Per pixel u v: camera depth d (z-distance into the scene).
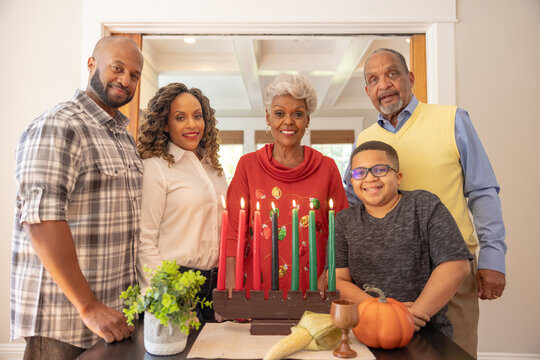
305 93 1.26
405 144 1.37
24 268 1.09
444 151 1.33
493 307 2.11
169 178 1.32
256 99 5.62
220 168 1.56
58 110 1.11
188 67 4.47
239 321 0.93
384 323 0.74
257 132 6.39
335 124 6.33
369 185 1.03
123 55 1.22
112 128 1.24
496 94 2.14
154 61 4.34
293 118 1.29
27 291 1.08
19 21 2.17
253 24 2.15
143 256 1.23
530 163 2.13
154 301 0.72
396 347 0.75
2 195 2.14
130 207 1.21
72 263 0.98
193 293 0.76
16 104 2.15
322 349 0.73
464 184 1.38
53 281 1.07
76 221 1.10
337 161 6.39
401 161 1.36
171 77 5.16
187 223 1.32
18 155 1.05
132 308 0.75
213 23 2.14
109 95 1.23
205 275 1.28
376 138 1.44
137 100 2.20
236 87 5.69
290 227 1.29
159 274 0.74
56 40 2.16
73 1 2.16
